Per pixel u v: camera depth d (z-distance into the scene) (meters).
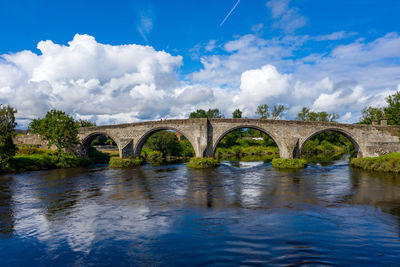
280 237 10.30
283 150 40.62
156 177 28.47
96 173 32.75
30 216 14.08
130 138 44.25
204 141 40.03
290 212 14.05
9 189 22.11
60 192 20.69
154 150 59.06
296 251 8.98
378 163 32.69
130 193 19.97
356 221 12.38
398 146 39.81
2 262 8.67
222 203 16.31
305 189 20.81
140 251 9.27
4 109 33.31
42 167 37.41
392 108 50.00
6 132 33.12
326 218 12.88
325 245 9.47
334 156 63.62
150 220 12.91
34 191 21.19
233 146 81.12
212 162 38.28
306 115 80.56
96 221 12.96
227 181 25.23
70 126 41.34
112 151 64.69
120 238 10.57
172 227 11.77
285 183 23.80
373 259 8.32
